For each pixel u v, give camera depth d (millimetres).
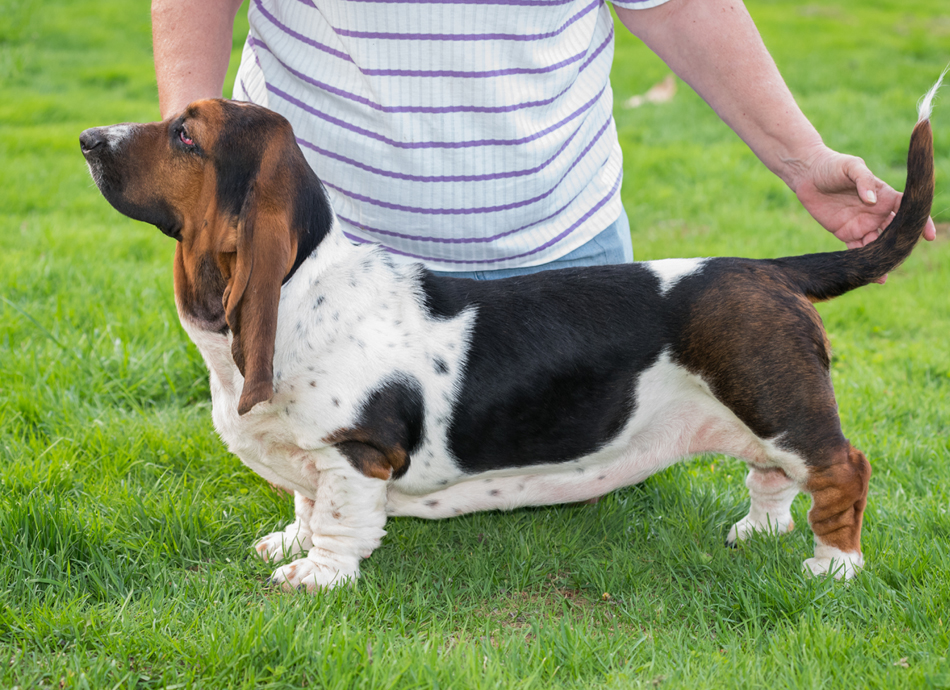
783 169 3703
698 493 4070
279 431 3148
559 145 3629
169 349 5211
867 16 20984
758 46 3689
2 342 5211
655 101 13680
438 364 3131
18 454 3984
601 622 3088
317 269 3072
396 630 2963
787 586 3180
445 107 3447
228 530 3619
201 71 3416
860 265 3268
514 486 3398
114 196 3033
